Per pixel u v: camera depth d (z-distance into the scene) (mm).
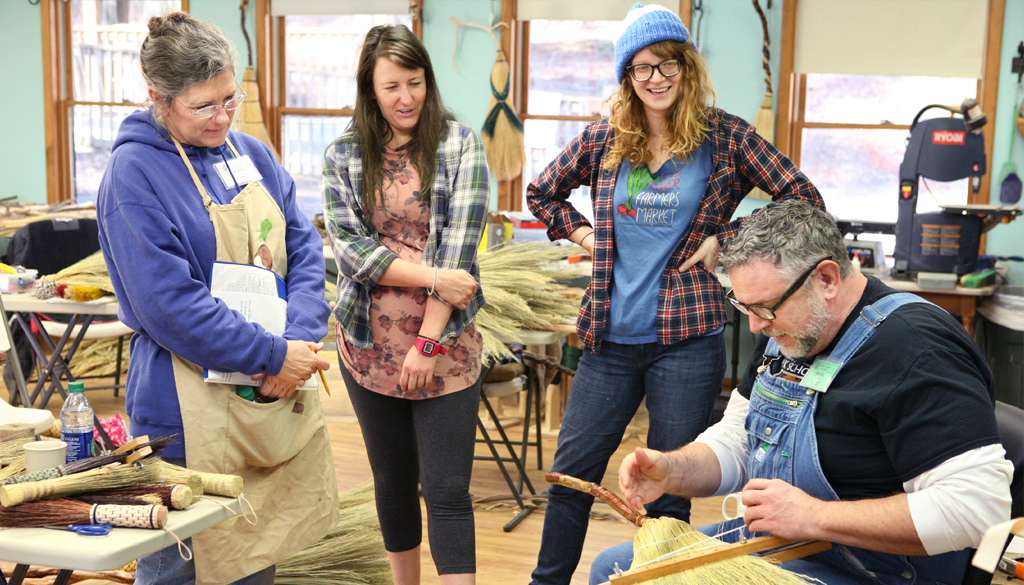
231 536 1669
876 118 5355
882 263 4449
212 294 1648
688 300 2092
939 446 1312
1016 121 4949
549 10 5703
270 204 1804
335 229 2035
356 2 6004
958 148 4117
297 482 1825
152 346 1652
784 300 1424
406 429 2127
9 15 6508
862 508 1352
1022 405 4109
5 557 1247
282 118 6285
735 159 2133
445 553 1985
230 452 1656
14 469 1532
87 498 1368
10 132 6625
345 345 2117
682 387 2098
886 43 5168
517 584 2697
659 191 2119
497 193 5852
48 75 6504
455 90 5879
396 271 1966
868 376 1418
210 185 1708
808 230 1427
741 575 1336
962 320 4172
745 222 1513
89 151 6684
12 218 5688
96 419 2703
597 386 2184
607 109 5754
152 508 1305
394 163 2057
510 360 3562
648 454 1601
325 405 3424
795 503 1398
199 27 1623
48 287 3510
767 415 1572
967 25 5020
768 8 5281
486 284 3494
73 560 1214
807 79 5434
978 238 4148
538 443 3875
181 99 1586
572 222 2389
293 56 6227
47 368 3652
